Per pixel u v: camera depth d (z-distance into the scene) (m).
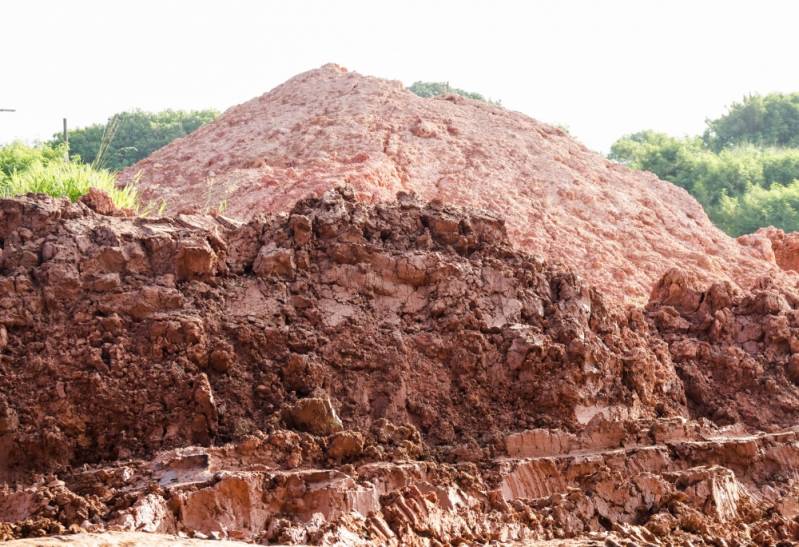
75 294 8.78
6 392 8.25
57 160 20.64
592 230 17.75
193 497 7.14
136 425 8.35
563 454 9.17
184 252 9.17
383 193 16.05
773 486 9.75
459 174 17.89
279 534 6.98
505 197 17.61
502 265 10.35
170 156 19.25
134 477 7.64
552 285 10.68
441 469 8.18
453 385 9.55
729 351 11.58
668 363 11.18
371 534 7.14
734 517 8.86
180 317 8.77
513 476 8.53
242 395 8.68
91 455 8.27
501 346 9.81
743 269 18.48
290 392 8.88
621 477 8.66
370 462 8.20
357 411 9.02
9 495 7.24
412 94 21.05
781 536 8.62
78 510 6.93
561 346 9.85
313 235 9.91
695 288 12.63
